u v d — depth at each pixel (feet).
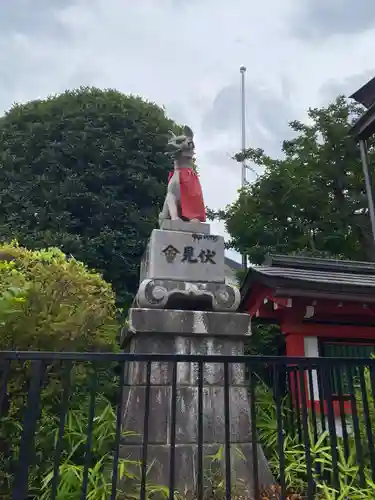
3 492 11.66
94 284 17.62
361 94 30.27
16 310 12.57
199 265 17.54
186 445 14.02
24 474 7.72
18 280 13.93
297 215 47.96
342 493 10.37
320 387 12.45
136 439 13.83
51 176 35.04
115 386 20.26
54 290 15.06
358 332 24.45
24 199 33.99
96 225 34.45
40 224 32.91
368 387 14.34
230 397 15.11
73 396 15.97
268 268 26.99
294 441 14.51
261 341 31.96
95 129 36.22
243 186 51.75
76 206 34.58
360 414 14.35
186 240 17.83
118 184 36.17
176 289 16.66
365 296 22.80
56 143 35.63
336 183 48.96
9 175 35.06
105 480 12.28
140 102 39.55
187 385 14.92
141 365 14.96
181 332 15.66
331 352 24.16
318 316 24.47
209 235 18.11
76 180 34.35
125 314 30.71
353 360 9.96
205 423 14.53
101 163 35.83
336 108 51.26
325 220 47.19
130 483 12.70
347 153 47.98
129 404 14.38
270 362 9.52
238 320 16.34
